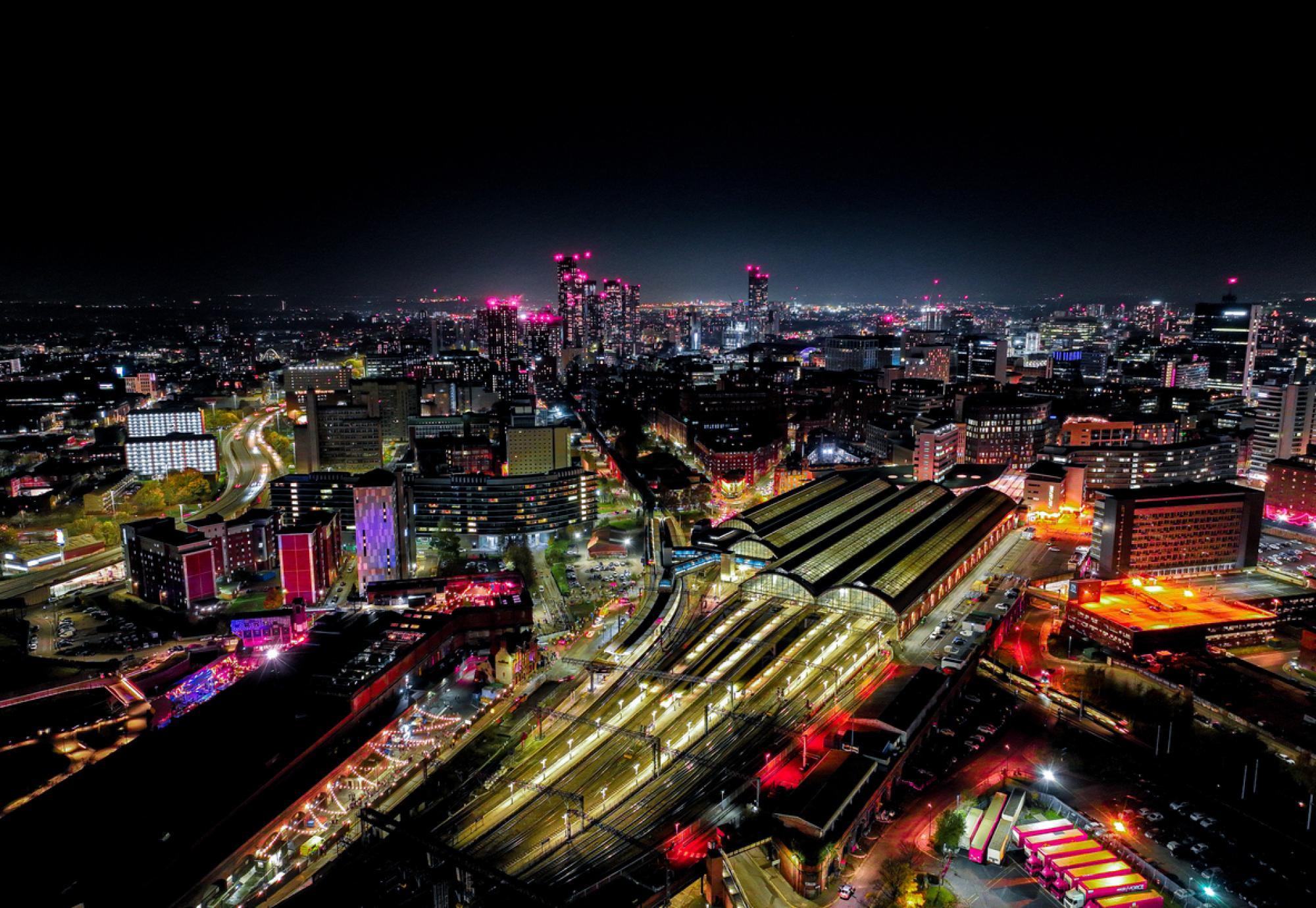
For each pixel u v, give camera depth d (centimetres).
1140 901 17688
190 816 19988
